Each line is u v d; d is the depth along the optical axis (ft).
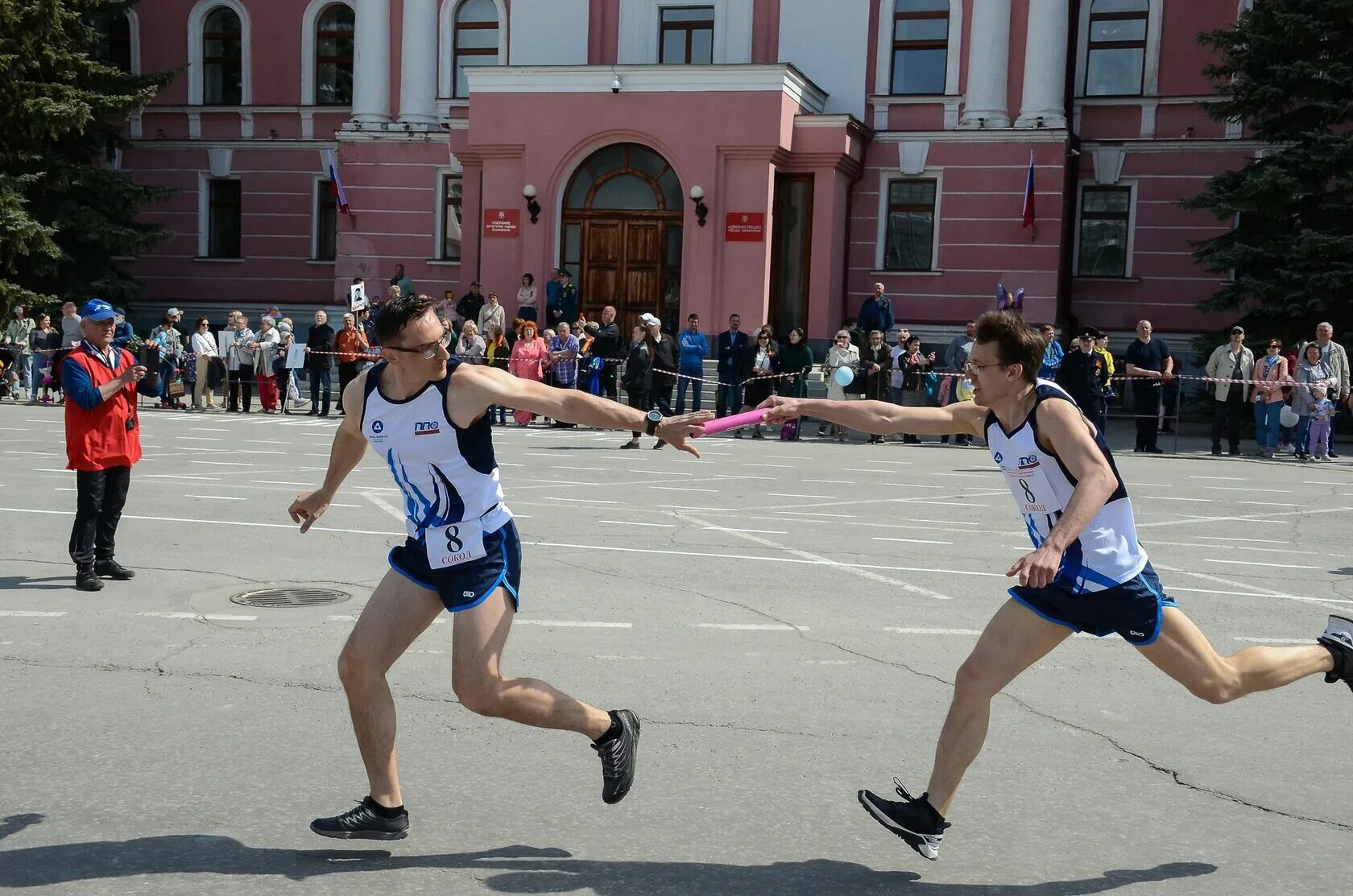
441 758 16.74
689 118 83.46
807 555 31.99
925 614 25.58
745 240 83.46
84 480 26.53
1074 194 92.22
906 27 90.94
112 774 15.93
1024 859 13.83
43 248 91.91
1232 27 80.74
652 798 15.42
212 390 78.89
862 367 69.41
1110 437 73.15
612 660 21.58
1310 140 76.64
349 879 12.98
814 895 12.80
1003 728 18.42
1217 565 32.27
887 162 90.84
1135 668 21.83
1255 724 18.84
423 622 13.82
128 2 104.27
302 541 32.58
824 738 17.75
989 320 13.34
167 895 12.53
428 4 99.30
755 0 92.79
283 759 16.56
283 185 108.58
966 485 47.88
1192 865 13.75
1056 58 87.56
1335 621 14.87
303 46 107.24
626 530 35.42
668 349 69.92
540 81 85.61
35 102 91.81
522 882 12.99
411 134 99.50
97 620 23.93
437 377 13.26
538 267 86.69
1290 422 61.57
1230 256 77.25
